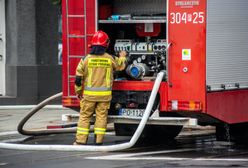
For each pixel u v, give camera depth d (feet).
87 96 76.95
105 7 80.79
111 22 78.84
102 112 77.36
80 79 77.10
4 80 126.52
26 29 123.03
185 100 73.15
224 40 74.23
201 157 72.79
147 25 79.87
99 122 77.36
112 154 74.95
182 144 84.69
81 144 77.97
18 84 122.62
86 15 79.10
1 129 96.27
